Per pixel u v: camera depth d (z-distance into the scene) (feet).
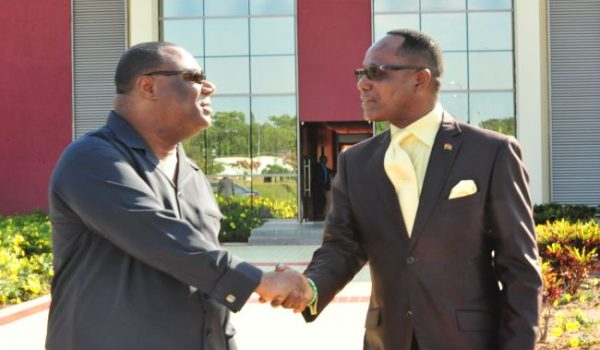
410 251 8.30
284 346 20.52
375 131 57.41
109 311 7.48
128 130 8.08
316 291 8.66
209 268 7.38
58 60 58.59
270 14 56.65
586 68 56.90
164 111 8.07
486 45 55.83
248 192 56.65
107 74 58.80
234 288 7.47
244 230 51.37
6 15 58.44
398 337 8.41
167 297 7.63
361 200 8.79
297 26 55.93
